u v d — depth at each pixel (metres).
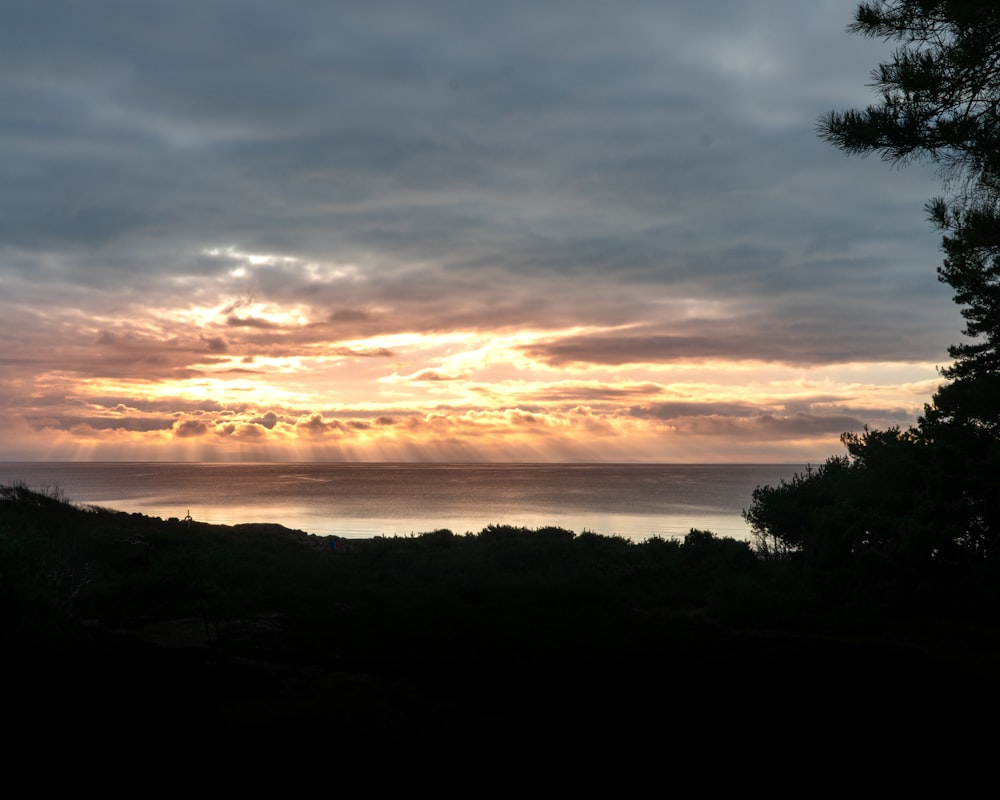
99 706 8.11
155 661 10.73
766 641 13.64
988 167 9.99
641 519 65.50
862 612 17.55
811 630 15.43
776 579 21.12
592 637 13.90
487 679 10.38
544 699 9.32
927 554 18.14
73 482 164.25
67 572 16.23
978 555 18.80
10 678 9.05
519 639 13.61
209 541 29.23
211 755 6.71
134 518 34.44
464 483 168.25
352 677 10.47
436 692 9.66
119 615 15.07
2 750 6.61
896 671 11.18
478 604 18.53
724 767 6.84
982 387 18.34
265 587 19.53
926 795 6.20
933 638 14.66
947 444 19.67
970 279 18.78
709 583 21.55
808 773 6.68
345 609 17.03
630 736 7.76
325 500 97.25
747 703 9.19
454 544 30.95
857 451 24.42
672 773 6.63
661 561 24.25
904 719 8.53
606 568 23.41
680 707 8.98
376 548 29.27
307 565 23.42
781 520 24.98
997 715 8.75
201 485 149.62
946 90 9.73
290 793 5.89
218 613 15.18
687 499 102.81
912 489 21.30
